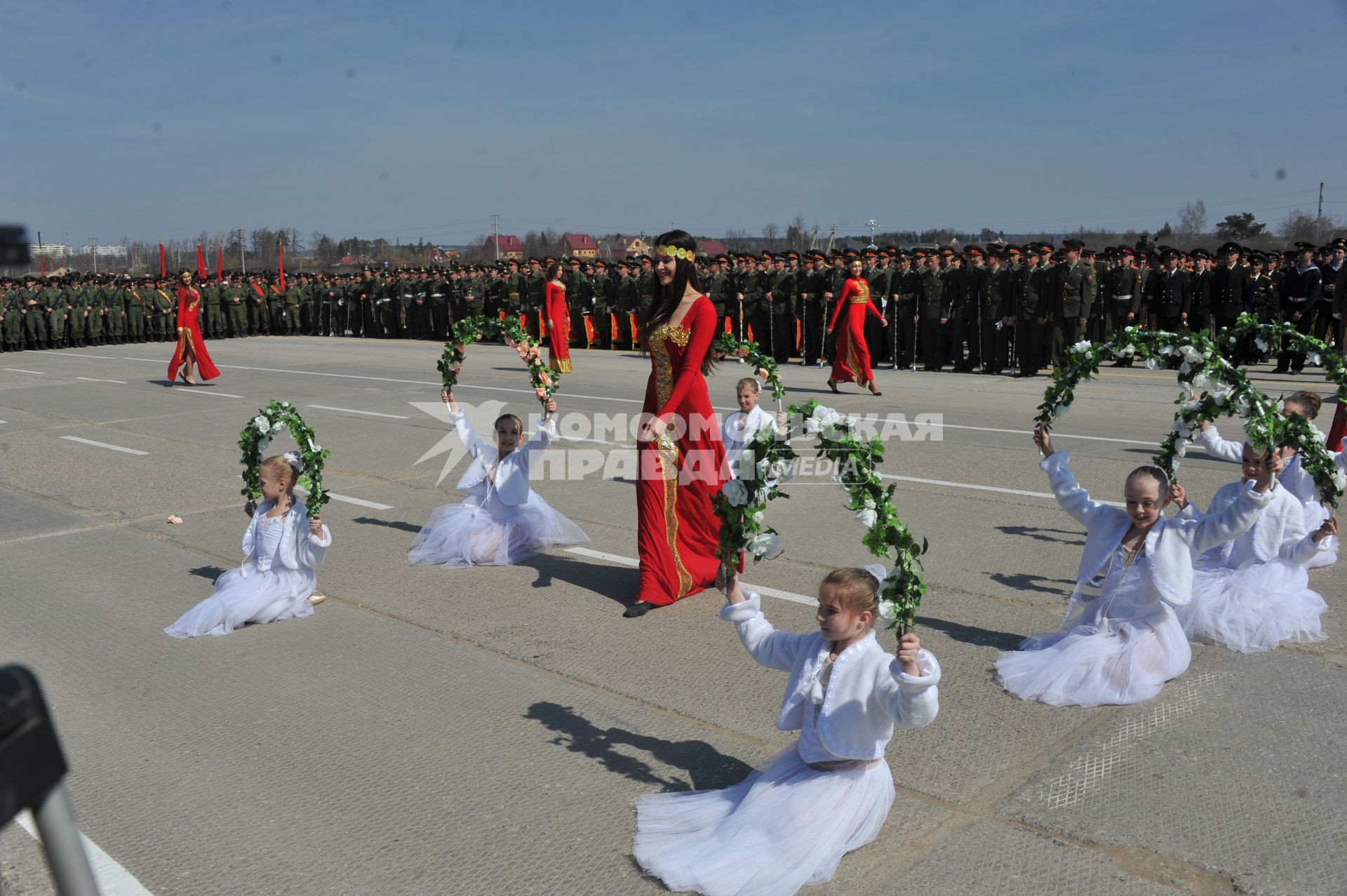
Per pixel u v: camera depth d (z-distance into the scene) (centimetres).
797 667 364
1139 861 343
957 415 1284
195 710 483
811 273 1975
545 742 444
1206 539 468
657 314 607
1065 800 383
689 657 538
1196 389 527
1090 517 508
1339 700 461
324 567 710
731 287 2167
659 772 416
